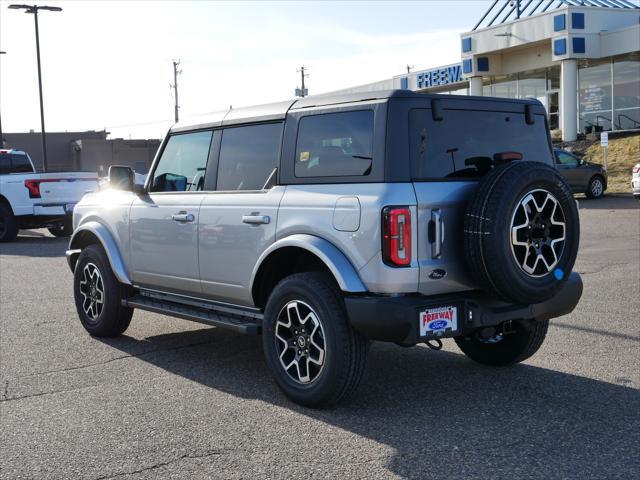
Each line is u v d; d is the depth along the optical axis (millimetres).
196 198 6027
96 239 7539
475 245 4605
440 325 4707
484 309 4887
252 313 5641
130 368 6152
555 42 32625
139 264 6680
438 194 4742
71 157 78875
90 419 4879
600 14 32531
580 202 22875
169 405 5145
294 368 5145
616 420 4656
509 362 5867
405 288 4633
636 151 29828
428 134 4875
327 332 4805
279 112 5477
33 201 16984
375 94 4875
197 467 4062
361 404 5086
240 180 5727
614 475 3844
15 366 6258
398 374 5809
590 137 33188
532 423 4637
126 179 6680
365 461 4086
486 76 38000
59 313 8633
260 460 4141
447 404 5047
